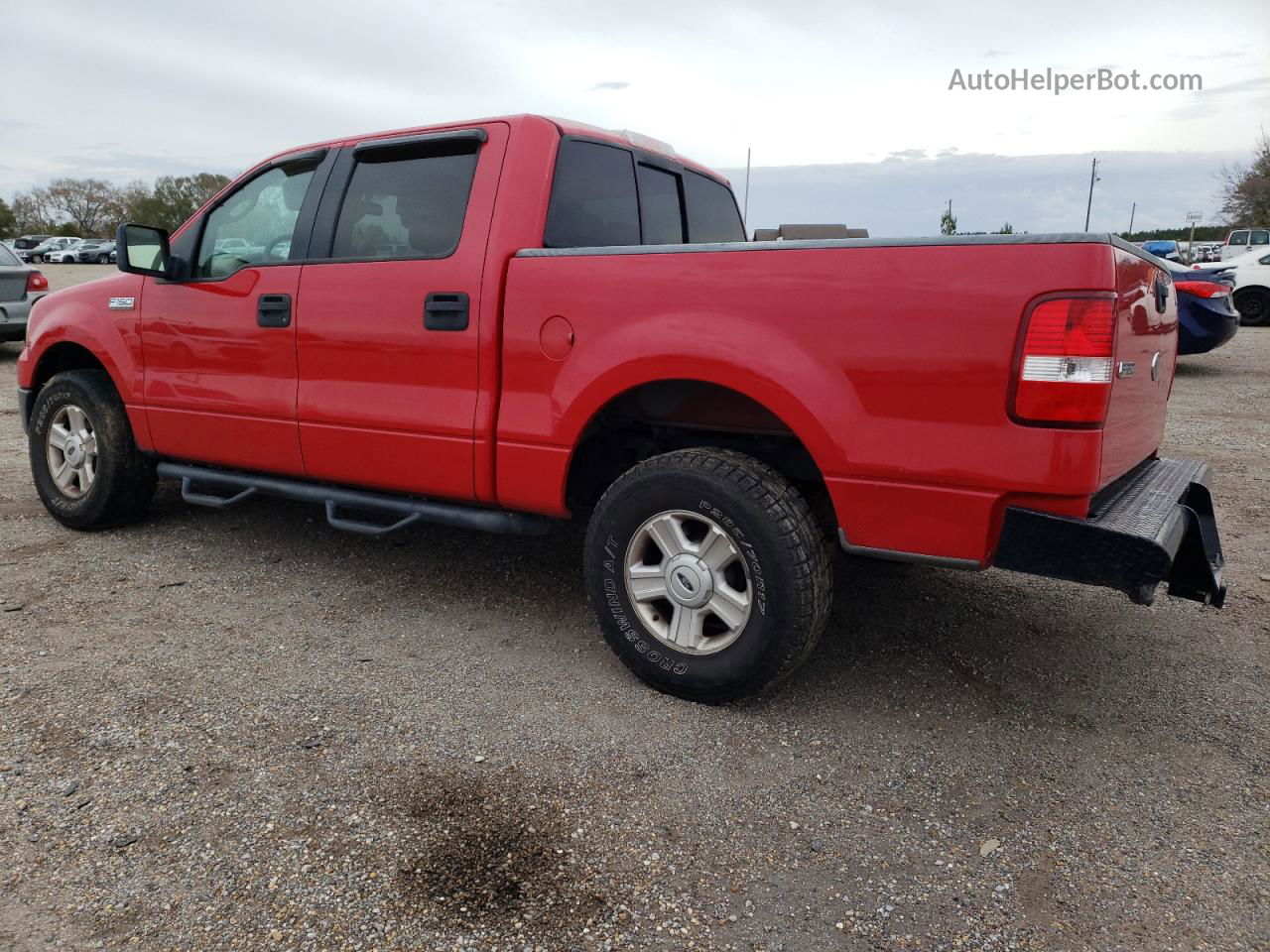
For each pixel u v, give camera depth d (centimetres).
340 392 353
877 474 255
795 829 231
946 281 242
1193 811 240
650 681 299
